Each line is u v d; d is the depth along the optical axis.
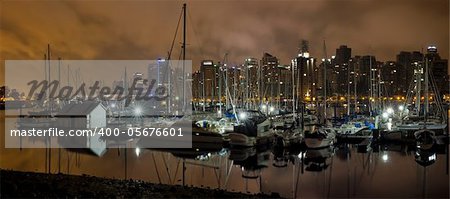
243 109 87.00
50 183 31.36
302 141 55.34
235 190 35.06
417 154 53.75
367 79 142.88
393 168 44.94
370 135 60.16
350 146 59.72
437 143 56.06
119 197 28.08
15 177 32.81
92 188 30.59
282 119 80.19
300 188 36.12
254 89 113.19
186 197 28.78
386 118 70.75
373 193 34.50
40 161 48.59
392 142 60.19
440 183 37.94
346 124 65.56
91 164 46.84
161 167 45.19
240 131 56.22
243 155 53.16
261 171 43.56
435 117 71.75
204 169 44.44
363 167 45.62
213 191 31.23
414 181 38.91
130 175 41.06
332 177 40.69
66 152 54.91
